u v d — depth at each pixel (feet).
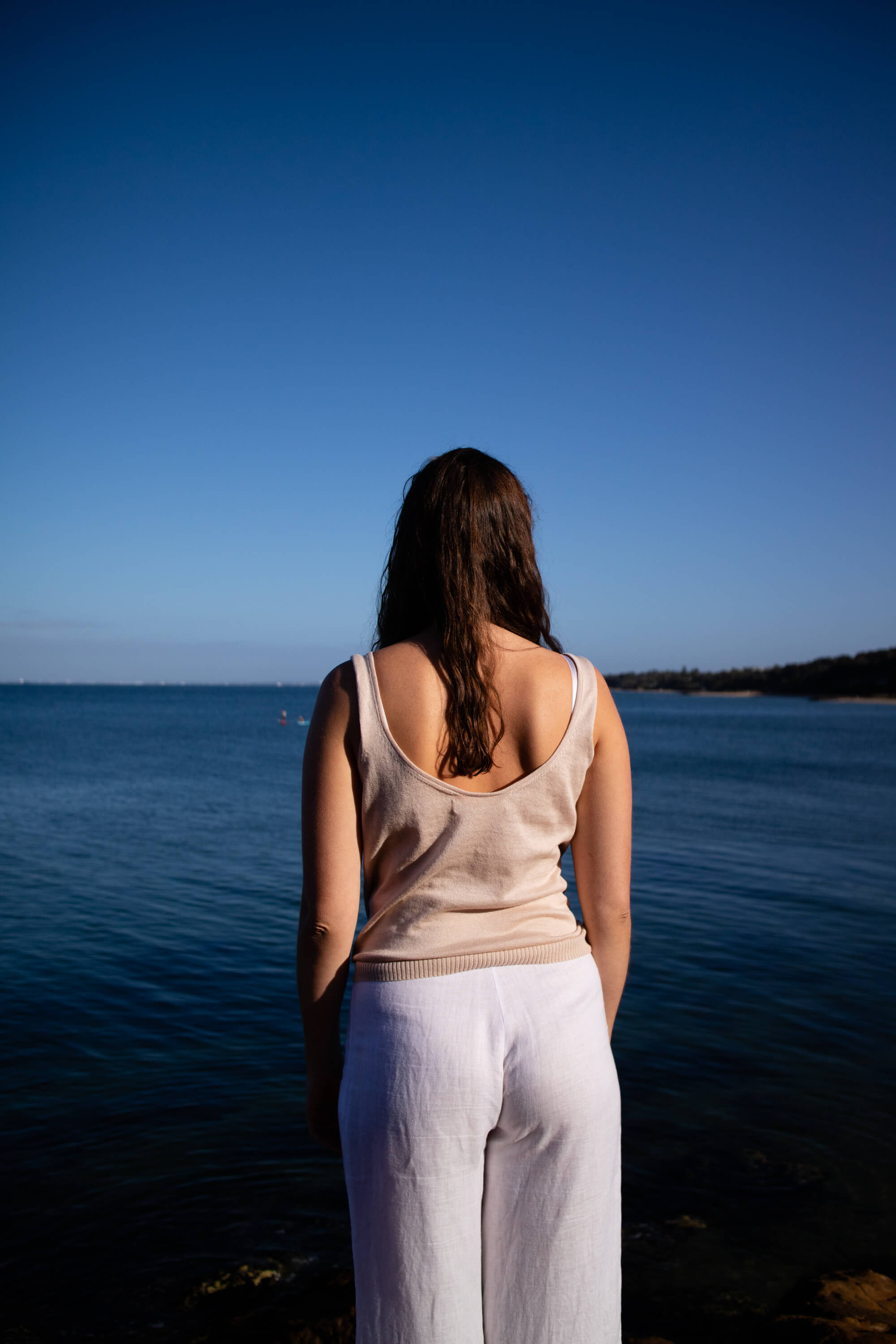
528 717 3.78
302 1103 14.99
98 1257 10.61
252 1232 11.16
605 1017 3.84
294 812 58.85
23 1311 9.62
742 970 23.17
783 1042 17.97
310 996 3.83
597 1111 3.57
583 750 3.84
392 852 3.72
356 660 3.84
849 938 26.53
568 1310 3.54
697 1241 11.00
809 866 39.06
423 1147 3.35
